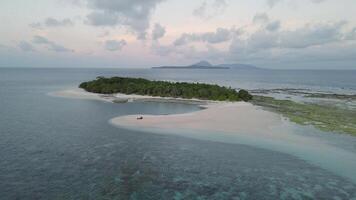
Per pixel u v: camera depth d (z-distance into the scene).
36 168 22.70
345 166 23.92
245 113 46.56
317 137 31.88
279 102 61.66
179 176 21.98
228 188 20.27
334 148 28.16
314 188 20.36
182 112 50.47
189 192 19.59
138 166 23.67
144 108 54.66
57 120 40.81
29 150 27.00
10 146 28.12
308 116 44.62
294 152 27.11
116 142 30.00
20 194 18.47
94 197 18.44
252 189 20.19
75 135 32.53
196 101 64.88
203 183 20.95
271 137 31.73
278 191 19.94
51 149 27.42
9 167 22.77
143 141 30.41
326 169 23.39
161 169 23.17
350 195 19.44
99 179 21.06
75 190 19.27
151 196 18.88
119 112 48.94
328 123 39.09
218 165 24.16
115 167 23.34
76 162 24.17
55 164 23.62
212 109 51.25
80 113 47.03
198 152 27.14
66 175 21.55
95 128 35.94
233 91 69.62
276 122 39.31
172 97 70.38
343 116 44.94
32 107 52.47
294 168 23.61
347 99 68.69
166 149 27.92
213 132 33.75
